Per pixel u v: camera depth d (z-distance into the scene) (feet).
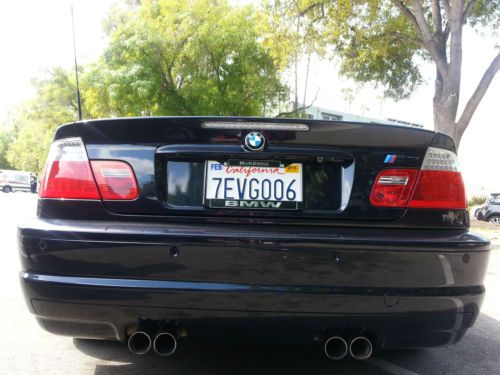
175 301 6.01
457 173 6.98
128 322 6.15
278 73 65.00
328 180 6.64
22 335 9.86
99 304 6.06
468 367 8.54
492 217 44.39
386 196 6.58
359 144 6.64
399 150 6.70
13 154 223.51
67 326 6.34
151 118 6.60
